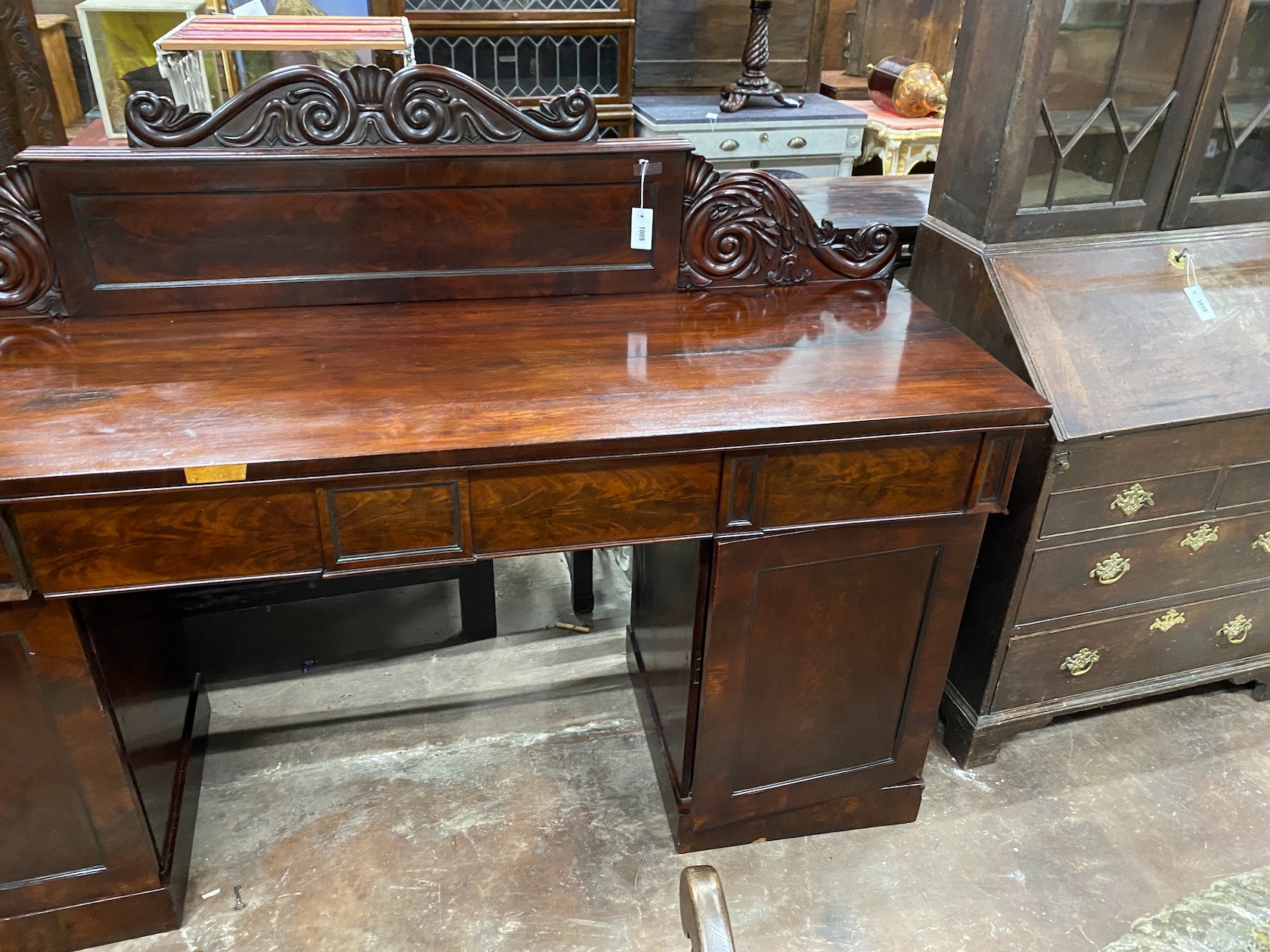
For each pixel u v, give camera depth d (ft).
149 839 4.53
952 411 4.08
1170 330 5.12
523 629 7.12
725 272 5.33
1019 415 4.16
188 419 3.76
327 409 3.88
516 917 4.95
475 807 5.60
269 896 5.01
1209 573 5.71
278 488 3.63
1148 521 5.31
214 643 6.33
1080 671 5.83
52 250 4.51
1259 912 5.08
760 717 4.92
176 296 4.76
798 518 4.28
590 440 3.72
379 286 4.98
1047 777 5.95
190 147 4.48
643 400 4.06
